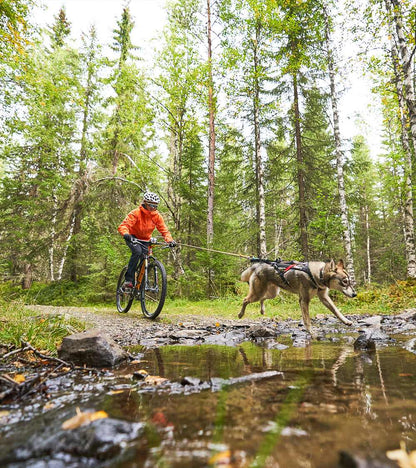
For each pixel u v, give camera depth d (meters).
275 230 19.58
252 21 13.78
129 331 4.76
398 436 1.13
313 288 4.73
